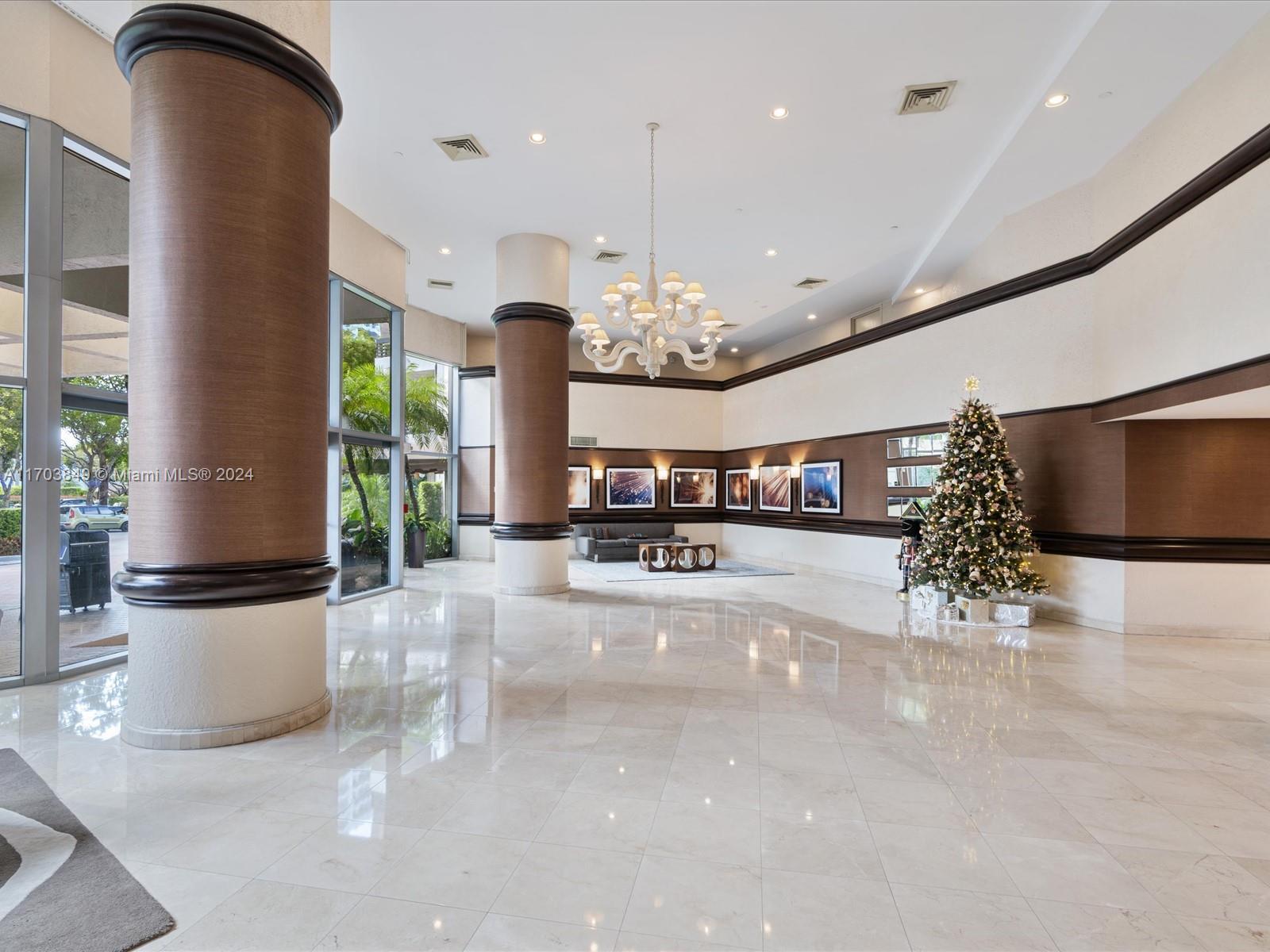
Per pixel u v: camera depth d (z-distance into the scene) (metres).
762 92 6.03
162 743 3.72
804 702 4.68
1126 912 2.35
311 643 4.23
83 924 2.20
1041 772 3.54
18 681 4.97
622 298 6.89
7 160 4.96
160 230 3.71
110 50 5.45
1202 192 5.52
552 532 9.51
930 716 4.40
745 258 10.23
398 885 2.46
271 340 3.90
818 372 12.77
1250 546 6.84
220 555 3.75
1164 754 3.80
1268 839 2.87
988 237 8.91
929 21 5.13
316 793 3.21
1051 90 5.80
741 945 2.15
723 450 16.70
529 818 2.98
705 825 2.93
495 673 5.39
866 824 2.96
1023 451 8.23
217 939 2.15
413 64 5.67
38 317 5.01
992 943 2.17
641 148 7.04
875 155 7.18
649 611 8.28
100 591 5.56
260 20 3.83
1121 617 7.06
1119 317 6.87
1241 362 5.10
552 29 5.23
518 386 9.41
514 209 8.59
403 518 10.12
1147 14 4.89
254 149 3.81
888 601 9.20
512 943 2.15
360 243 8.97
